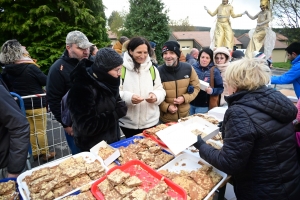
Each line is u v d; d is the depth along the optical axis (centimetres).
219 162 120
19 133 131
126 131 237
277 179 123
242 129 113
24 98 250
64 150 335
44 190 114
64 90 226
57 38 964
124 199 109
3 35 948
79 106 141
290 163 126
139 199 106
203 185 125
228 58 328
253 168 126
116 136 185
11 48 254
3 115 126
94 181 124
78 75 144
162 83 262
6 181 126
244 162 115
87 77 143
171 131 159
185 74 266
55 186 119
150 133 187
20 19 916
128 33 1877
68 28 967
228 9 648
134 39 212
